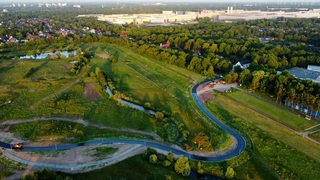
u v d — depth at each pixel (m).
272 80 174.62
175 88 190.62
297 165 105.19
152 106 156.62
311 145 119.00
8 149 111.50
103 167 99.56
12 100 159.62
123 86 191.38
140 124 135.62
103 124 134.75
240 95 177.25
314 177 98.44
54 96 166.50
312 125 136.88
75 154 108.56
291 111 152.25
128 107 154.88
